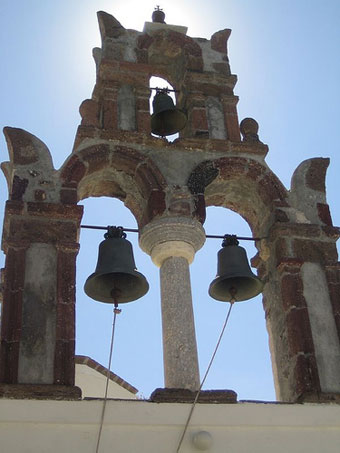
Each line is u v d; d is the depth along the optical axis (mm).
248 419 11492
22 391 11234
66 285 12383
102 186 14320
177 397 11492
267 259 14023
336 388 12320
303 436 11531
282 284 13305
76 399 11250
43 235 12789
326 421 11695
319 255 13641
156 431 11188
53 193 13234
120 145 14062
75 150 13805
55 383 11469
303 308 13000
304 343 12656
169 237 13289
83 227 13234
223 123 15172
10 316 12000
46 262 12594
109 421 11094
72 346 11867
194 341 12500
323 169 14695
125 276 13023
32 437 10805
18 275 12344
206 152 14422
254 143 14648
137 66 15273
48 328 12016
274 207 14016
